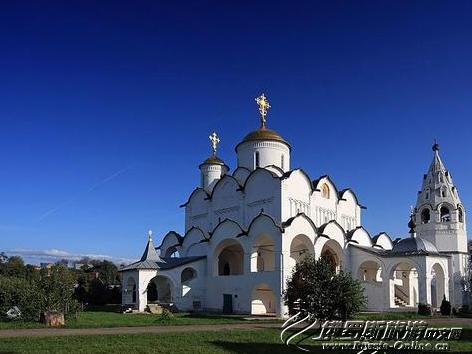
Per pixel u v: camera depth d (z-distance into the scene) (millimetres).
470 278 50375
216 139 57031
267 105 52625
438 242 50156
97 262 104688
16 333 23609
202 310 45812
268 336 23391
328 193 49625
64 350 18266
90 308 48594
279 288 38625
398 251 44500
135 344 20031
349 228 51875
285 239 39500
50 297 29641
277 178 43250
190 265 46406
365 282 45531
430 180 52531
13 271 67500
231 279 43938
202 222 52344
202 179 55625
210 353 18641
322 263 25656
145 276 44469
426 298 42406
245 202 46656
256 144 49844
